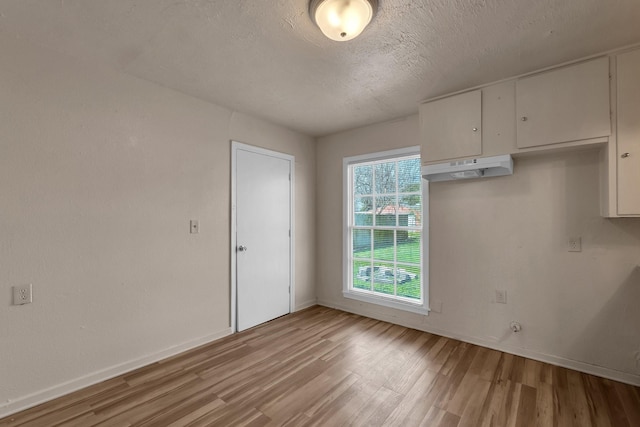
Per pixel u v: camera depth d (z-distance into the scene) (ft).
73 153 6.56
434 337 9.41
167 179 8.16
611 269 7.00
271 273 11.11
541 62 6.86
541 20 5.37
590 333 7.22
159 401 6.13
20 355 5.86
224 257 9.55
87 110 6.76
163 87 8.08
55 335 6.28
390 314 10.80
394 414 5.73
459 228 9.16
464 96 8.22
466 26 5.53
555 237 7.65
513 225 8.23
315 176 13.10
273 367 7.52
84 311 6.69
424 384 6.74
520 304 8.13
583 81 6.61
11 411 5.71
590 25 5.51
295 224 12.17
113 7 5.03
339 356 8.11
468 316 9.00
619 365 6.88
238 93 8.55
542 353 7.79
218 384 6.76
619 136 6.24
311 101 9.12
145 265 7.71
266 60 6.78
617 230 6.93
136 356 7.51
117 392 6.44
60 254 6.37
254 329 10.13
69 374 6.45
